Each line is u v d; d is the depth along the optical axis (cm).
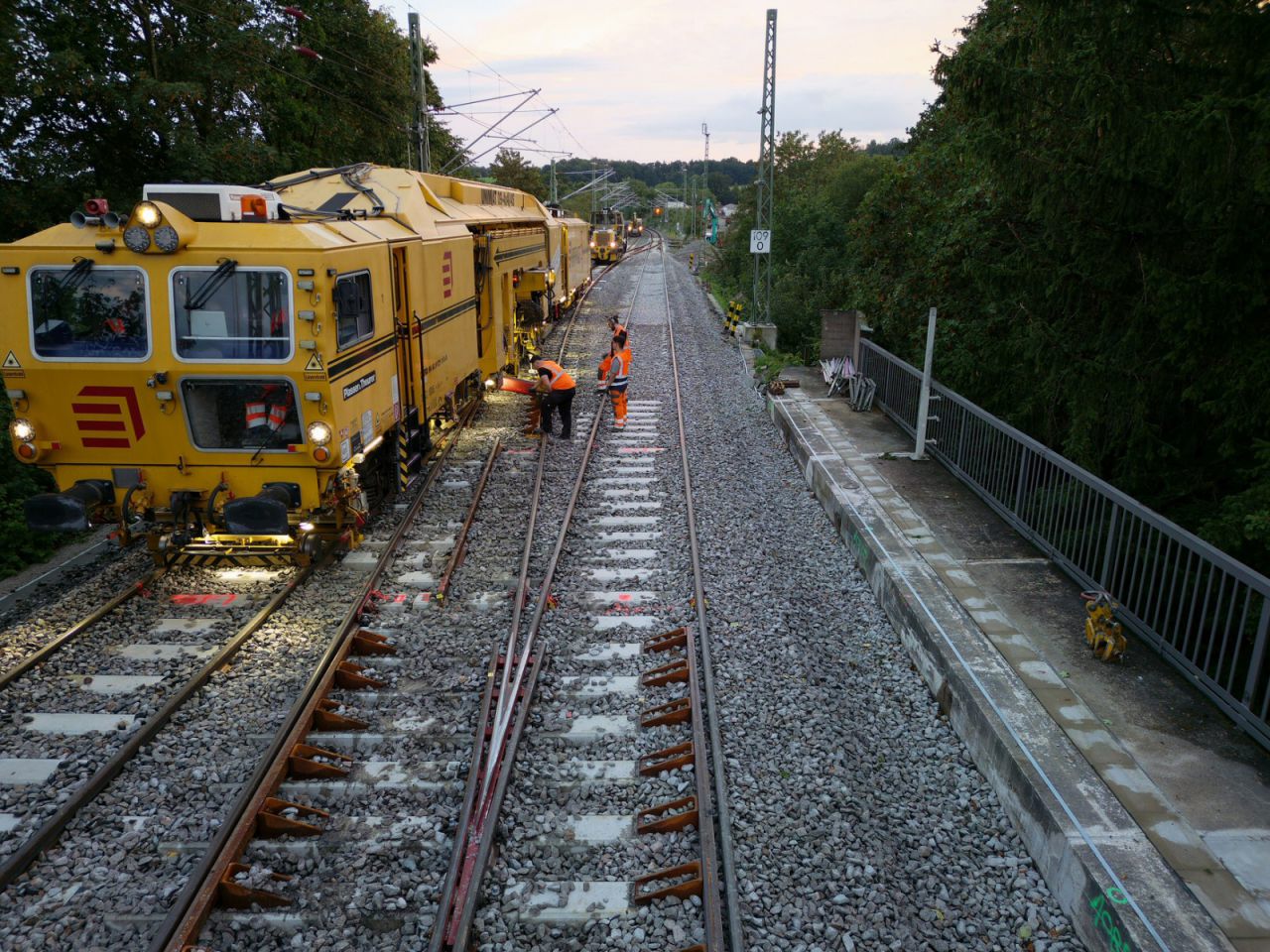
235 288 771
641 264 5925
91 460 823
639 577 925
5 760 602
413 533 1045
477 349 1567
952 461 1185
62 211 1480
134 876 502
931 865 523
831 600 890
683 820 545
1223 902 438
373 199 1162
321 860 519
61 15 1495
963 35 1662
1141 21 745
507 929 468
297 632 791
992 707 613
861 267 1986
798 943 461
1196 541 634
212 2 1727
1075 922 473
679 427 1553
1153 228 857
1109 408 938
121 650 755
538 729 648
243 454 819
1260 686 680
